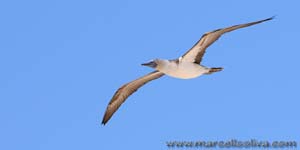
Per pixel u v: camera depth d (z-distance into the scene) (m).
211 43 21.22
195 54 21.41
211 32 20.78
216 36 21.03
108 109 24.08
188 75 21.56
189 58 21.44
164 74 23.22
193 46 21.17
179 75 21.55
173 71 21.44
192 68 21.44
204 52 21.39
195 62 21.50
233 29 20.73
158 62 21.34
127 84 23.47
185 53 21.38
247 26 20.55
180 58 21.47
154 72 23.11
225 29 20.77
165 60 21.41
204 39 21.00
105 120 24.09
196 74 21.56
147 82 23.53
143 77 23.28
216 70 21.59
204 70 21.53
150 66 21.39
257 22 20.48
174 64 21.39
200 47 21.27
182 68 21.41
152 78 23.38
